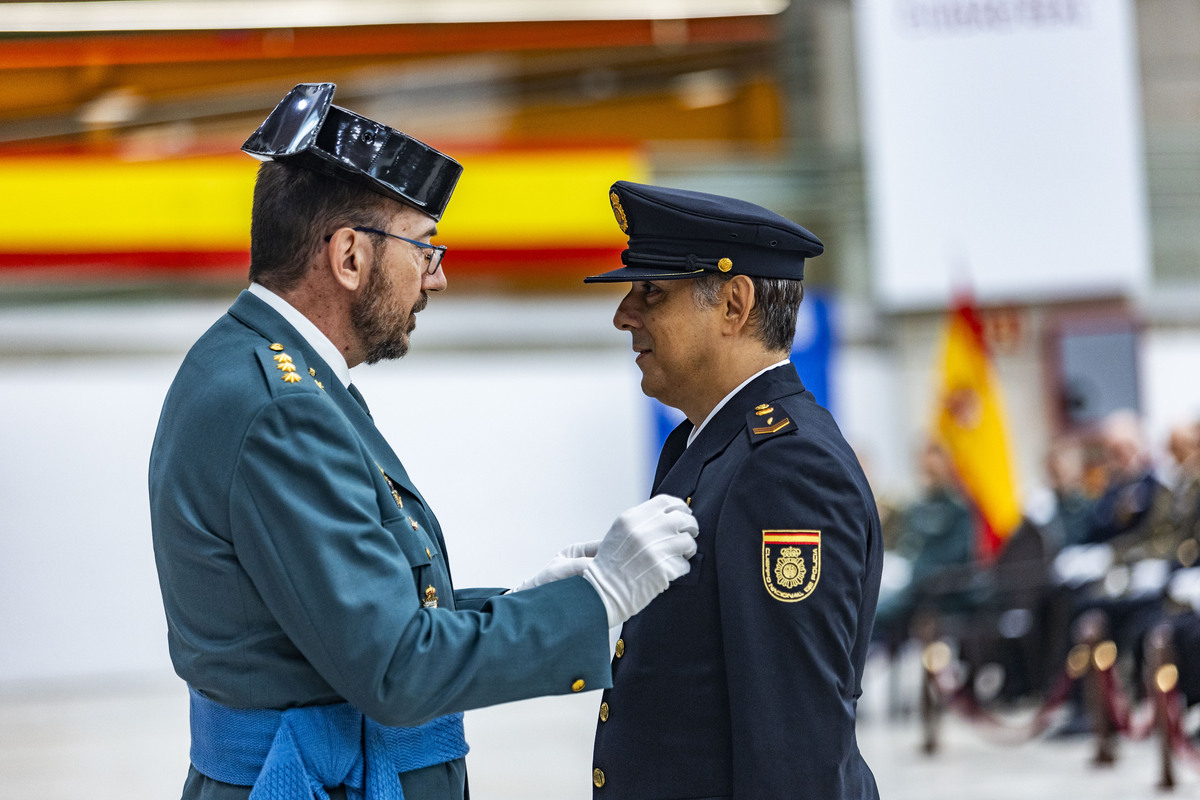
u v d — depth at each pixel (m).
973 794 7.38
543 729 10.34
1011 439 14.82
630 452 14.61
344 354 2.67
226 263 13.60
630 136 15.04
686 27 14.86
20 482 13.08
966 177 14.68
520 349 14.48
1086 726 8.98
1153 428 14.95
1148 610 8.66
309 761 2.44
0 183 12.89
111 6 12.06
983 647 10.18
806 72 15.20
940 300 14.73
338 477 2.40
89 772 8.96
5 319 13.19
